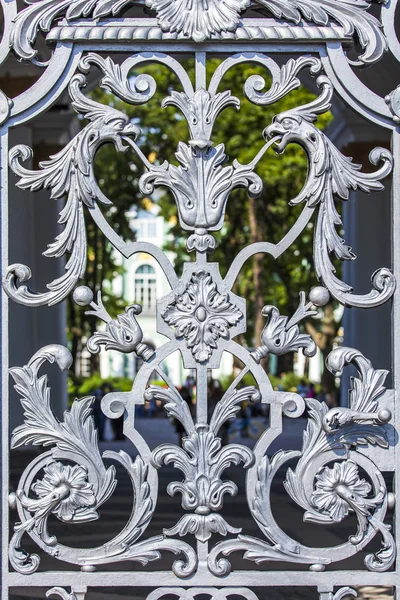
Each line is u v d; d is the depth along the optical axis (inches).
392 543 96.1
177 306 96.4
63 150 97.8
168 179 97.6
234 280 97.0
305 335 96.2
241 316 96.5
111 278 906.7
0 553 94.1
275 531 95.5
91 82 327.3
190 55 102.7
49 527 245.3
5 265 96.3
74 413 95.4
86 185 97.3
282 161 645.3
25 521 94.2
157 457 95.1
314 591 176.9
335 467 96.7
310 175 98.4
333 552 96.0
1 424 95.0
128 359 1514.5
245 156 637.3
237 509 291.7
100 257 837.2
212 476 95.3
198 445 95.5
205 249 97.2
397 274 98.0
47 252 96.3
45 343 420.8
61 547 94.4
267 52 100.5
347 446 96.9
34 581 93.8
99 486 95.2
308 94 615.8
